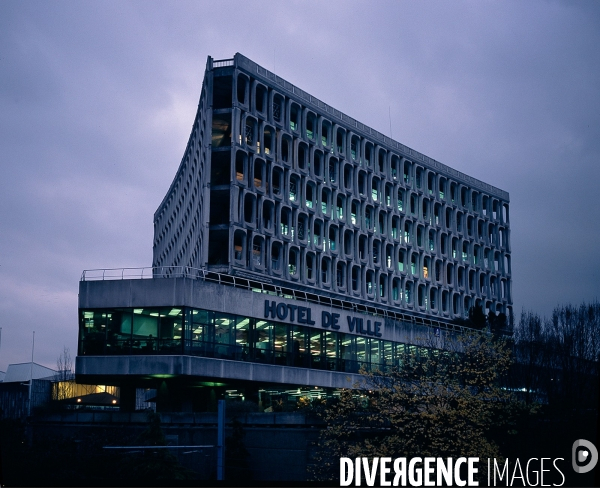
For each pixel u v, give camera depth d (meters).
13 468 40.91
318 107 86.50
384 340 75.56
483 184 113.81
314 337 68.44
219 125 78.12
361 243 91.69
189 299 57.00
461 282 106.69
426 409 43.28
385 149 96.38
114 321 57.44
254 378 61.31
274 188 79.69
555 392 64.19
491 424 46.56
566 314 72.06
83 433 48.97
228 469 44.78
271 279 76.50
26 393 81.19
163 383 59.09
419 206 100.50
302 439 45.31
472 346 49.56
